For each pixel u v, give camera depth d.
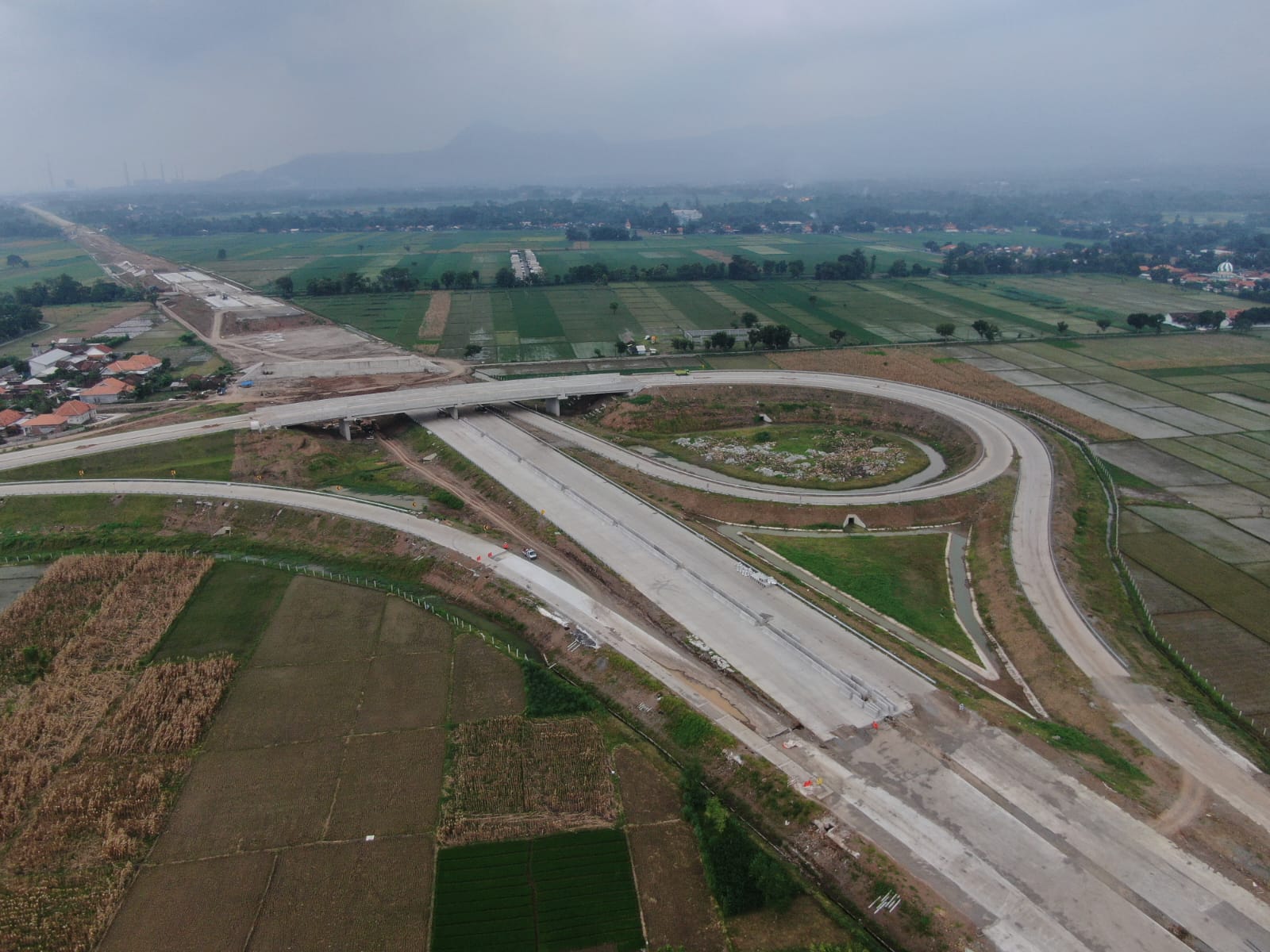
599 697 72.31
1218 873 52.06
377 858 55.25
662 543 97.50
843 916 50.12
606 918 50.62
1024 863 52.81
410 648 79.31
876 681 71.69
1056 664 75.50
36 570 95.25
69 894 52.78
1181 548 98.69
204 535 104.50
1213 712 68.75
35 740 66.88
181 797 60.78
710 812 56.81
